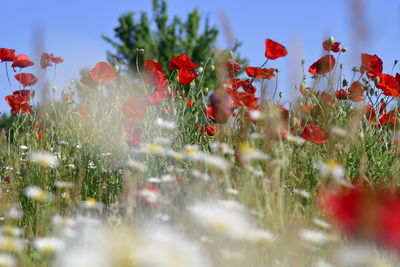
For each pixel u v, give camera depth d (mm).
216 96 2676
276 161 2336
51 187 2926
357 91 3439
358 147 3012
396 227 896
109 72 3949
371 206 895
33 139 3832
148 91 3959
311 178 2598
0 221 2510
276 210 2125
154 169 2838
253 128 3123
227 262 1599
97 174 3275
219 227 1378
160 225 1890
